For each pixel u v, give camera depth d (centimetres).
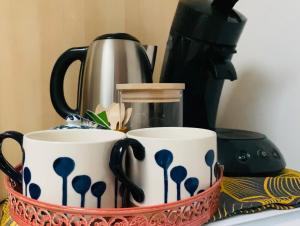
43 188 34
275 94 67
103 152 35
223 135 59
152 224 33
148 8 84
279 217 42
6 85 71
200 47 56
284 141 65
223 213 39
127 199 37
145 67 62
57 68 64
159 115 49
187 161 36
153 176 36
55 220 33
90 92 60
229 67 57
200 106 62
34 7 72
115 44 59
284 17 64
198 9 54
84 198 34
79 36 76
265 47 69
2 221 45
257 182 50
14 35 71
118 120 47
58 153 33
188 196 36
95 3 78
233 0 53
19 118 73
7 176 41
